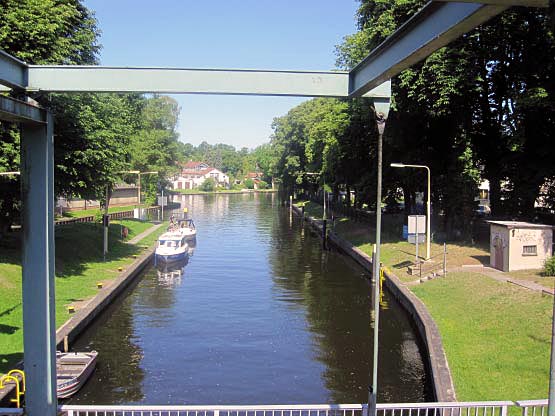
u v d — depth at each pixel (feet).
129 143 150.20
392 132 111.45
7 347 51.44
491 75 103.14
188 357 61.05
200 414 46.68
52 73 30.14
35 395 31.71
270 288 96.63
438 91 92.89
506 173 106.22
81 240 115.14
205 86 30.22
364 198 138.82
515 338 51.47
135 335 68.74
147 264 118.93
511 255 79.41
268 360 60.23
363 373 55.93
